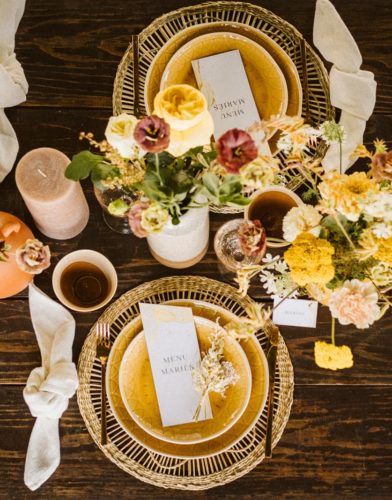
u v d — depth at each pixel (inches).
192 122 24.1
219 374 36.8
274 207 38.7
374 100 40.2
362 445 39.9
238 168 22.3
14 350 39.9
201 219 32.5
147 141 22.6
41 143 41.5
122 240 40.9
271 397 37.4
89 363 38.7
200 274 40.5
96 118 41.8
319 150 39.9
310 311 39.4
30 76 42.1
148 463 38.7
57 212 36.4
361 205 26.5
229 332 30.5
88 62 42.3
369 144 42.1
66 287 38.6
